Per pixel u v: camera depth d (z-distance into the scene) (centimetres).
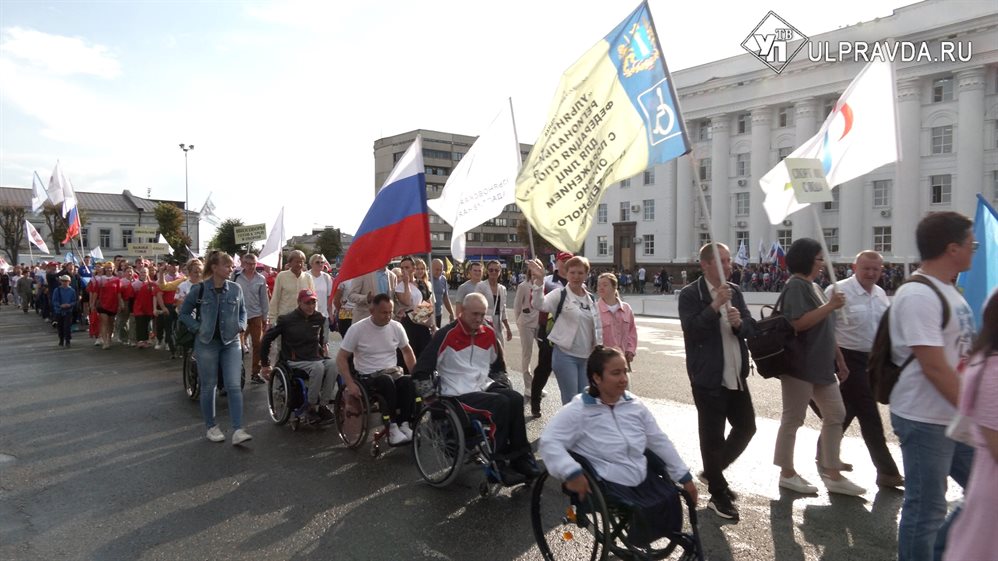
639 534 358
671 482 379
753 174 4878
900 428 351
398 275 1009
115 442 707
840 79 4434
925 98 4241
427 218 725
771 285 4084
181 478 590
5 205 6675
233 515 502
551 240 592
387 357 691
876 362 372
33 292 2839
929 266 343
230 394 699
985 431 232
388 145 10312
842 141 645
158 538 462
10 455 661
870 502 509
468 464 616
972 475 245
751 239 4891
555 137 597
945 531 323
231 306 709
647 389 951
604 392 382
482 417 540
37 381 1070
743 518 481
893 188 4284
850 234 4434
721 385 486
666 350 1388
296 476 595
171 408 869
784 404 529
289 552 438
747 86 4900
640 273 4759
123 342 1606
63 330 1554
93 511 512
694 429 728
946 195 4169
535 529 415
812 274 511
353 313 949
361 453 668
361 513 505
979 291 514
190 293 703
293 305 1017
